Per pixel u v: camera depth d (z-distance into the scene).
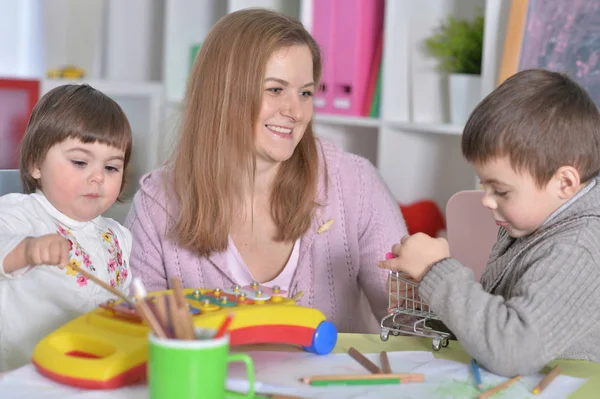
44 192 1.36
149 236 1.59
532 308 1.00
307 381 0.94
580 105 1.09
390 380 0.94
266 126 1.46
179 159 1.54
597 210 1.08
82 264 1.38
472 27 2.31
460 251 1.64
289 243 1.58
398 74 2.42
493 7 2.11
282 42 1.44
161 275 1.60
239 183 1.52
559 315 1.00
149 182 1.63
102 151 1.33
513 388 0.94
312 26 2.50
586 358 1.08
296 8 2.79
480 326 1.00
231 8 2.82
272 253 1.58
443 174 2.50
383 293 1.61
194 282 1.57
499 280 1.14
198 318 0.98
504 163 1.08
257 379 0.95
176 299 0.85
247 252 1.57
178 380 0.75
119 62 3.38
